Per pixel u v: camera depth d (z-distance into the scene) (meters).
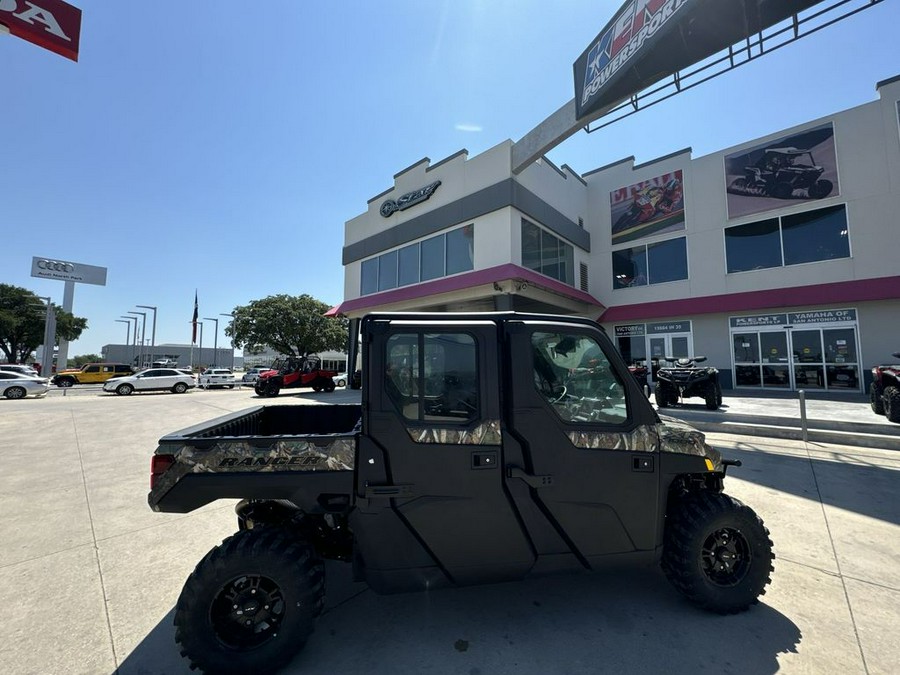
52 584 3.12
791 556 3.38
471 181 15.95
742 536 2.70
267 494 2.36
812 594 2.85
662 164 18.23
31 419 12.41
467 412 2.50
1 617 2.70
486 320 2.62
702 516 2.64
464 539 2.42
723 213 16.52
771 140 15.57
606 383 2.71
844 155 14.20
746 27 7.99
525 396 2.51
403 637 2.46
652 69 9.60
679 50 8.95
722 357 16.12
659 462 2.64
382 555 2.36
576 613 2.68
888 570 3.14
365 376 2.45
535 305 17.50
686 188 17.48
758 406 10.91
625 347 18.53
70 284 47.19
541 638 2.43
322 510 2.37
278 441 2.38
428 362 2.52
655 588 2.99
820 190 14.55
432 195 17.48
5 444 8.46
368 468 2.36
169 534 4.04
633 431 2.64
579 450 2.54
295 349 37.53
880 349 13.30
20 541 3.86
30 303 45.62
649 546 2.62
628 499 2.59
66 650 2.39
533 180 16.14
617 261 19.41
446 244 16.91
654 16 8.80
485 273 14.85
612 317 18.50
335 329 38.09
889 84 13.60
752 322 15.59
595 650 2.31
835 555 3.39
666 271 17.92
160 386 26.39
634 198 19.00
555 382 2.63
